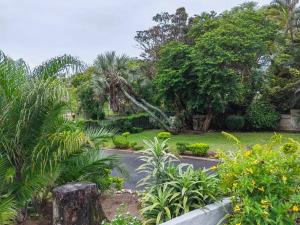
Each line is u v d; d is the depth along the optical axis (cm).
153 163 378
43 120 488
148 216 341
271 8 2725
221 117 2328
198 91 2002
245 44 1908
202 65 1884
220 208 311
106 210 572
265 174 281
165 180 366
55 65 531
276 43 2286
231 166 298
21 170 487
